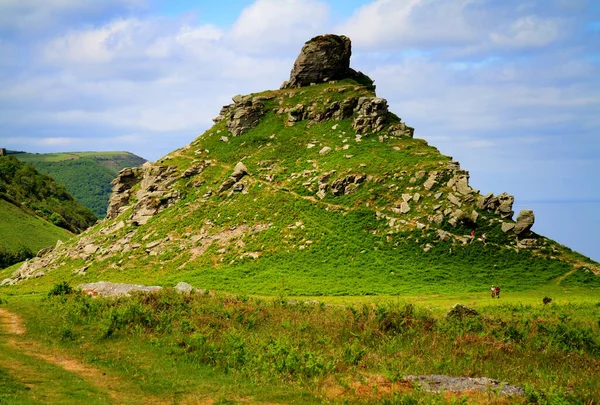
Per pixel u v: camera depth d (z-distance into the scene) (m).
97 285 49.84
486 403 19.41
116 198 111.06
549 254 67.94
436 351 27.38
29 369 24.20
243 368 24.22
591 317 37.72
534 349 28.25
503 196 74.50
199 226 87.00
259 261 74.00
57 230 171.75
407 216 76.56
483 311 42.38
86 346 29.23
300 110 112.50
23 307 42.03
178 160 108.62
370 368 24.58
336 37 125.12
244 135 112.50
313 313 37.50
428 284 62.03
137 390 21.77
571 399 19.83
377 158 90.94
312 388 21.47
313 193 88.44
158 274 75.38
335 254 72.62
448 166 82.44
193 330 31.78
